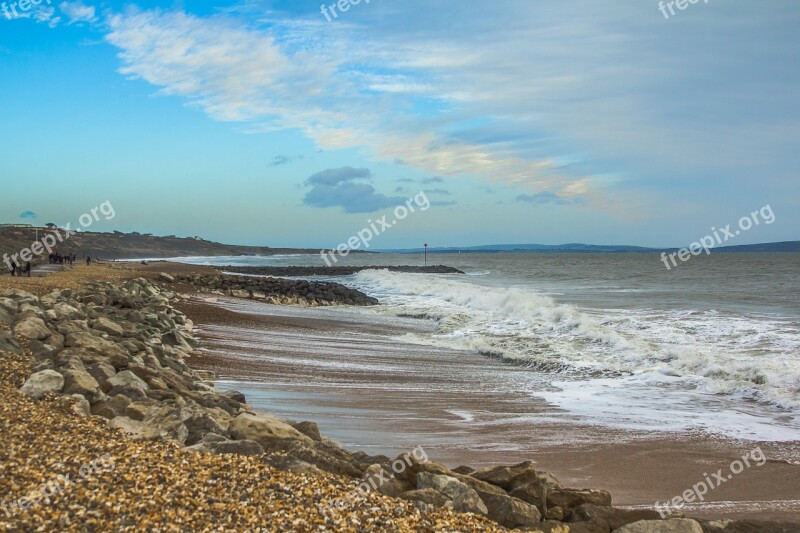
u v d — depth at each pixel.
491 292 37.59
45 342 12.37
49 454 6.60
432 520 6.11
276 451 7.52
